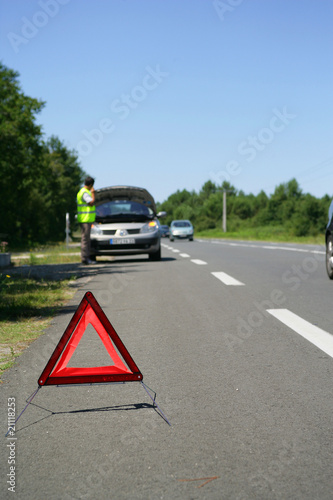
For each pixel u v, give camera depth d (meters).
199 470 3.87
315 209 113.62
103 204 24.14
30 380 6.13
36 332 8.70
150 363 6.78
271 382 5.93
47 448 4.30
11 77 60.84
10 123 58.00
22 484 3.72
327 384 5.83
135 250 22.86
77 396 5.60
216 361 6.85
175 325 9.20
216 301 11.85
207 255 28.75
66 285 15.07
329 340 7.96
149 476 3.79
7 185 61.00
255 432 4.54
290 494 3.51
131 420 4.88
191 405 5.23
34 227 76.69
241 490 3.58
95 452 4.21
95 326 5.14
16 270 20.22
